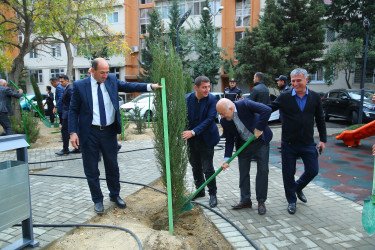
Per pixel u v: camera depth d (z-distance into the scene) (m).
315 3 16.41
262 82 5.49
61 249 2.65
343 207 3.70
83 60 29.25
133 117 10.34
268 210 3.63
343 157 6.43
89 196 3.91
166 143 2.89
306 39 16.31
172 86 2.94
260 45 15.67
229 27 25.03
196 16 25.48
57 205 3.59
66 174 4.99
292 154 3.47
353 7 19.61
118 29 27.61
